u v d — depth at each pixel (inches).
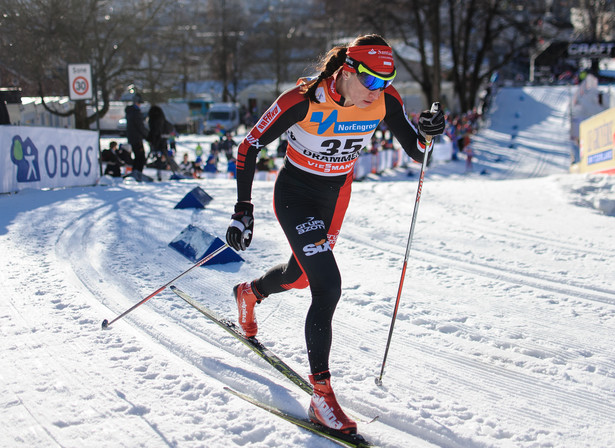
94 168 395.5
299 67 1630.2
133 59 768.9
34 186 322.3
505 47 1712.6
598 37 1534.2
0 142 289.0
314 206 93.8
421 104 1428.4
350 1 1074.7
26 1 641.6
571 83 1598.2
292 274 97.7
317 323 84.6
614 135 331.0
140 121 447.2
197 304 123.3
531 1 1348.4
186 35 841.5
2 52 645.9
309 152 91.0
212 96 1679.4
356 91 83.0
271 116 87.0
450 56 1478.8
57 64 706.2
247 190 90.3
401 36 1201.4
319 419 82.2
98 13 703.7
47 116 760.3
